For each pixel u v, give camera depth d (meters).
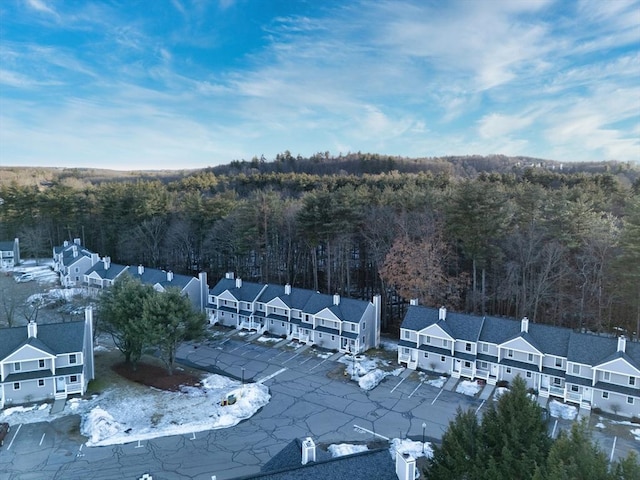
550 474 19.47
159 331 48.09
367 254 77.62
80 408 44.06
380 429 40.16
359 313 59.50
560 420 42.28
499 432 24.88
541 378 47.41
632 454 19.73
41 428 40.28
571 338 47.09
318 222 70.75
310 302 63.44
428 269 62.69
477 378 50.62
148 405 44.62
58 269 102.62
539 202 65.44
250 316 67.75
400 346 54.66
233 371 53.59
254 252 85.00
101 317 53.16
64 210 114.75
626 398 42.50
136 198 102.12
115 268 86.00
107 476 33.38
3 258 109.69
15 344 46.28
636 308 56.03
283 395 47.12
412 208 73.31
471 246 61.22
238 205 87.25
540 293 59.75
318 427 40.59
